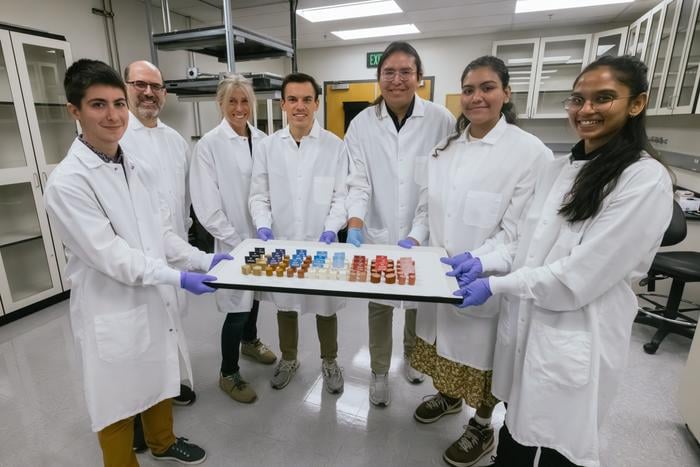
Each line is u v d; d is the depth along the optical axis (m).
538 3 3.81
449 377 1.44
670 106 2.90
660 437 1.62
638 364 2.12
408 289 1.11
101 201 1.10
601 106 0.90
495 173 1.28
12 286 2.75
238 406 1.80
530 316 1.11
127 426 1.23
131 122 1.65
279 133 1.75
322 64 5.77
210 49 3.15
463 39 5.05
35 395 1.87
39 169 2.68
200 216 1.78
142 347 1.18
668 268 2.20
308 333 2.46
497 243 1.30
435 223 1.45
